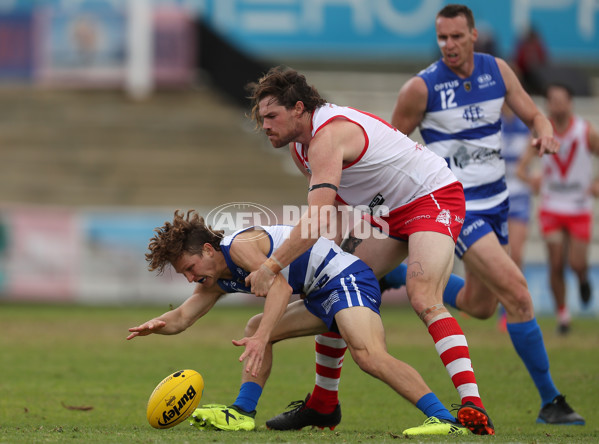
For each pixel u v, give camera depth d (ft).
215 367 95.50
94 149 248.32
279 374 91.09
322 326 60.08
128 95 273.33
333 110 57.72
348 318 56.29
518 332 68.39
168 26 273.13
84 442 46.78
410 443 47.47
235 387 82.28
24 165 238.89
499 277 68.69
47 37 270.26
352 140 57.62
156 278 181.16
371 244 64.03
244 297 187.52
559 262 127.34
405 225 61.41
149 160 243.19
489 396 78.64
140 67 273.75
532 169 198.70
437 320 58.03
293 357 105.19
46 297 180.04
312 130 57.00
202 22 272.31
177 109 266.98
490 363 96.78
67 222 180.24
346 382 86.94
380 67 278.26
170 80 274.16
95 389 80.89
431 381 85.81
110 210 205.05
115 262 180.65
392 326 139.33
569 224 128.06
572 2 263.90
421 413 71.31
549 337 123.95
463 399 56.85
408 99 73.20
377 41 267.80
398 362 55.47
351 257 59.31
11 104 267.39
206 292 60.59
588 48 265.34
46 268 180.14
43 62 270.67
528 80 224.33
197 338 124.36
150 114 264.72
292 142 60.23
